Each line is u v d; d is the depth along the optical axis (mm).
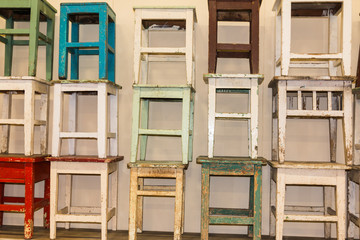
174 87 2121
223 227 2438
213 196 2457
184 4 2520
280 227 2006
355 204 2355
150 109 2520
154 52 2189
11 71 2588
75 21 2477
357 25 2428
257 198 2020
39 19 2396
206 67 2488
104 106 2139
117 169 2443
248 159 2082
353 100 2363
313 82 2053
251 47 2121
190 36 2166
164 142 2504
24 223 2377
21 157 2133
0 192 2461
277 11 2301
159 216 2480
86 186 2539
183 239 2277
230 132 2467
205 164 2045
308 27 2453
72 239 2205
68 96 2564
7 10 2398
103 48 2188
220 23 2492
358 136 2244
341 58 2051
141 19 2197
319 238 2369
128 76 2535
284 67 2061
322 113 2047
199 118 2477
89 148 2537
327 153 2412
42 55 2592
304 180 2012
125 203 2496
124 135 2523
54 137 2172
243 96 2469
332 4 2148
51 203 2152
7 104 2494
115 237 2283
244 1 2117
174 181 2506
